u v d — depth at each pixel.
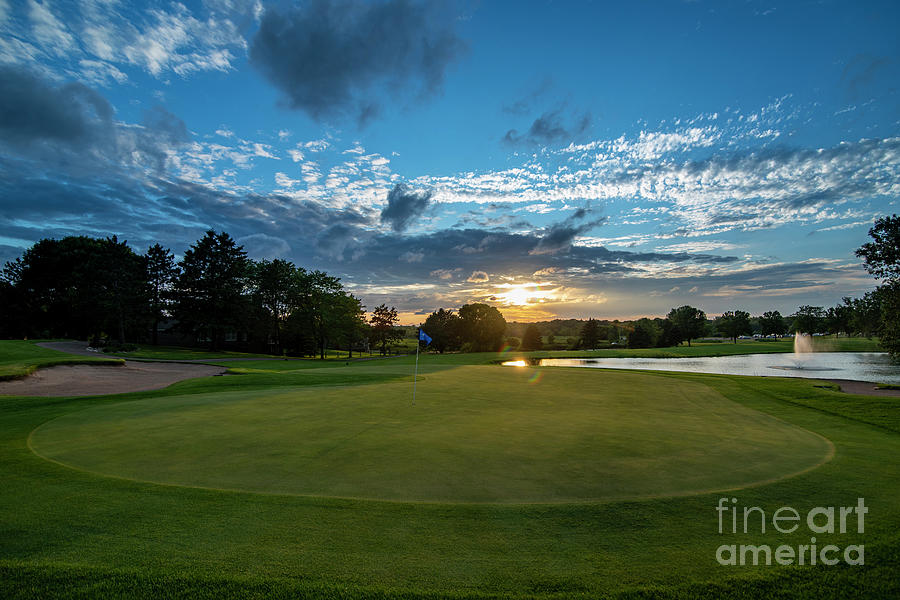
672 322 123.75
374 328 90.81
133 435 10.30
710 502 6.32
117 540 5.05
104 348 43.34
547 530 5.41
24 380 22.70
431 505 6.09
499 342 99.75
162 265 65.31
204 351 58.72
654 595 4.12
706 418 13.14
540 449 9.11
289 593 4.08
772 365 52.00
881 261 23.22
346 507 6.02
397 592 4.11
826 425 12.73
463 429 10.99
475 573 4.46
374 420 12.14
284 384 21.83
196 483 7.01
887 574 4.46
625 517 5.80
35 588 4.11
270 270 69.38
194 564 4.54
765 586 4.26
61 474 7.37
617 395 17.94
